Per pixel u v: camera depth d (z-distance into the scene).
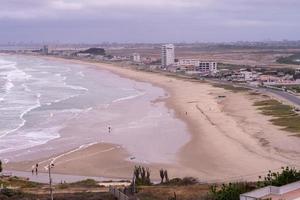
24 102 135.25
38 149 81.50
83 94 154.62
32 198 44.28
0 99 140.38
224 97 144.50
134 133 93.00
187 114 113.38
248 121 102.25
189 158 74.25
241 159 72.06
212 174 65.00
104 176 66.12
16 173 67.81
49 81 199.25
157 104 130.62
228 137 87.25
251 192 34.28
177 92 159.88
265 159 71.38
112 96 149.25
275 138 84.50
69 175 67.06
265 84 184.50
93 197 43.22
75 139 88.38
